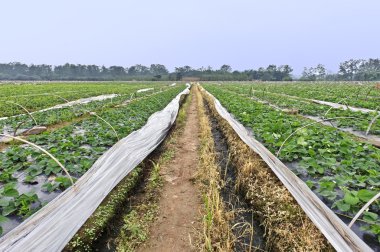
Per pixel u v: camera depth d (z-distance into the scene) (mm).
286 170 5578
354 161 5996
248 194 6176
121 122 11078
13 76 113375
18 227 3660
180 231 5121
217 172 7070
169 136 11188
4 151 7277
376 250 3730
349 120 10938
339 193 5035
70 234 4031
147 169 7742
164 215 5621
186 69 121125
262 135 7992
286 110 14758
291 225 4637
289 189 5316
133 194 6430
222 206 5562
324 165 5875
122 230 4969
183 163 8422
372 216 3924
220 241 4520
